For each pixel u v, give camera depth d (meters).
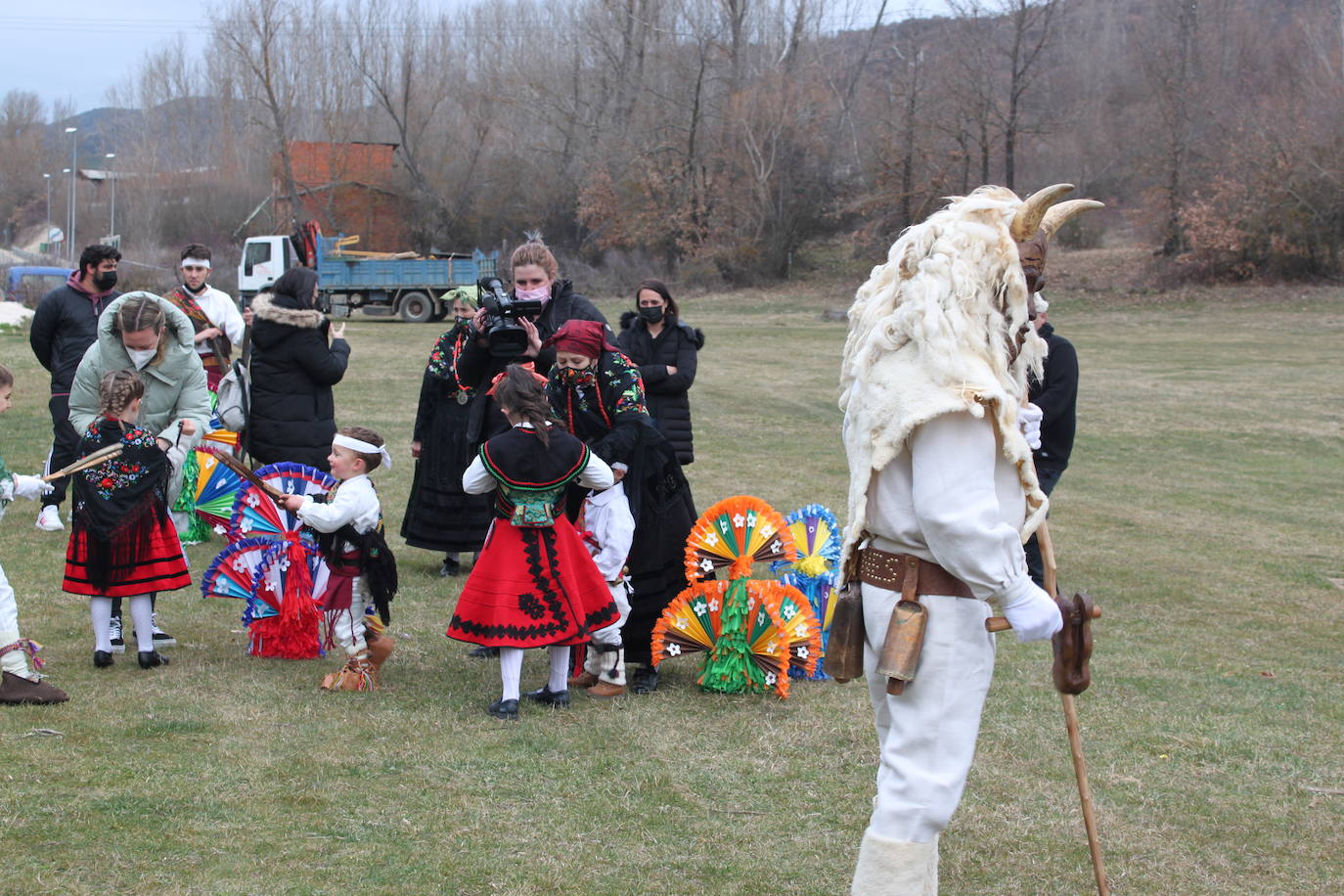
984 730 4.84
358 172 52.50
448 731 4.71
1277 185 38.06
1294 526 9.98
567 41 53.66
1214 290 37.97
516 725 4.82
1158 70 45.91
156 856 3.51
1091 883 3.56
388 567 5.14
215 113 62.97
